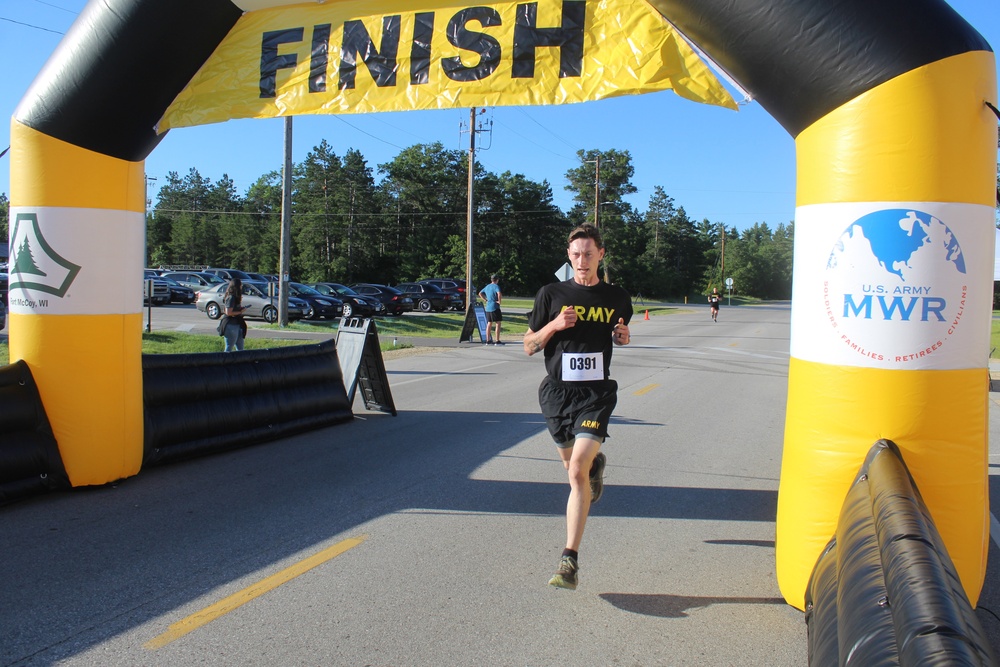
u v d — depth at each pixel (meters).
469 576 4.26
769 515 5.54
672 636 3.57
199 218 104.44
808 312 3.62
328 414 8.60
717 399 11.20
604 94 4.77
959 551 3.42
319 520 5.21
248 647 3.38
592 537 5.00
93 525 5.03
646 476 6.62
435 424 8.79
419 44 5.20
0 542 4.69
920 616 1.94
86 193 5.45
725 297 106.62
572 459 4.05
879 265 3.37
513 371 14.37
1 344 14.27
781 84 3.62
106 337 5.65
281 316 23.02
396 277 81.00
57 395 5.55
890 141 3.33
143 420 6.40
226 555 4.52
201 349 16.30
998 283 48.12
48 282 5.45
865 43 3.35
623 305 4.27
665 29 4.64
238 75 5.57
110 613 3.71
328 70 5.41
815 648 2.73
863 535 2.77
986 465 3.58
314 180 79.50
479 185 87.19
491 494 5.91
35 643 3.39
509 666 3.26
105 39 5.11
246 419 7.50
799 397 3.70
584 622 3.71
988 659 1.77
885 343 3.38
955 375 3.36
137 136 5.58
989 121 3.42
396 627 3.61
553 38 4.89
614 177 86.25
